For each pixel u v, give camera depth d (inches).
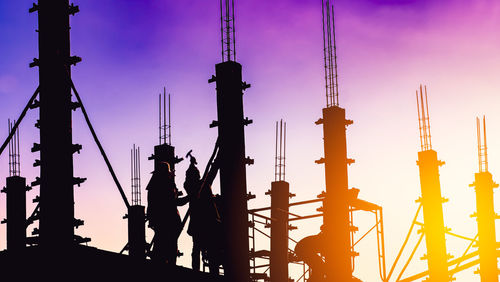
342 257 693.9
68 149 586.6
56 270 507.8
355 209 745.6
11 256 510.6
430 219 803.4
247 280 611.5
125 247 679.7
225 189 619.2
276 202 826.2
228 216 614.9
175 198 647.1
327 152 709.9
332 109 714.2
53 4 598.2
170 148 768.3
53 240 563.8
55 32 596.4
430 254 799.1
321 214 804.0
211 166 647.8
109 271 522.6
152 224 639.1
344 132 714.8
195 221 660.7
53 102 587.2
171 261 634.8
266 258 831.7
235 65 633.6
